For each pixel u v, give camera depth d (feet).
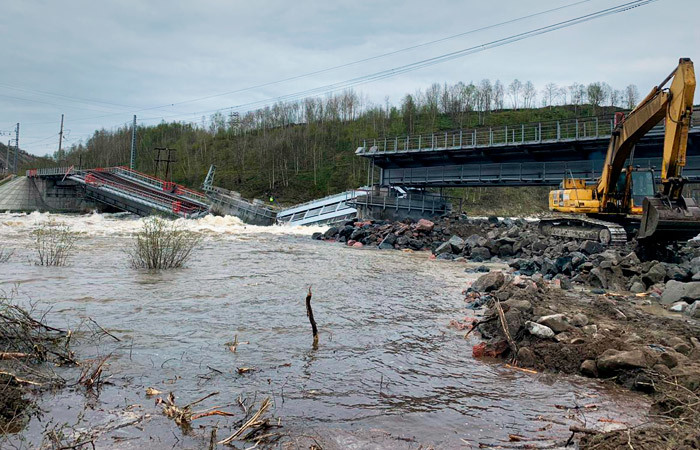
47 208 234.58
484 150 131.64
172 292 40.22
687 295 40.14
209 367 22.39
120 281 44.32
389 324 32.45
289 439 15.56
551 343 25.57
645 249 61.16
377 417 17.70
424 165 150.92
